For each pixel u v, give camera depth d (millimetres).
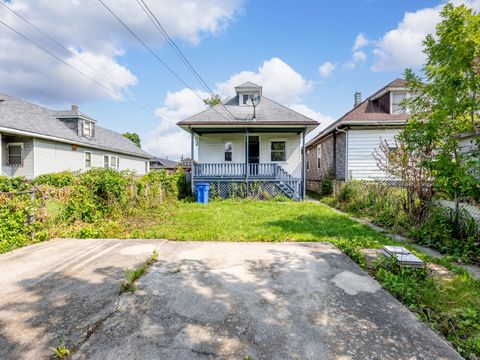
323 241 4879
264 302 2553
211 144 14336
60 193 5586
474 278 3176
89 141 17250
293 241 4879
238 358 1771
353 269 3447
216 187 12508
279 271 3373
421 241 4914
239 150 14344
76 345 1903
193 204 10406
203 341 1951
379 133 12242
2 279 3090
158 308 2434
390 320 2250
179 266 3553
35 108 15711
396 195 6777
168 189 11211
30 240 4727
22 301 2555
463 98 4297
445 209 5199
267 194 12227
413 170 5941
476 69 4082
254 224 6316
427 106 5316
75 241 4855
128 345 1903
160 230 5723
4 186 5133
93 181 6520
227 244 4656
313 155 20625
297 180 12461
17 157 12898
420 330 2115
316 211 8430
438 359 1781
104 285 2928
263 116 12969
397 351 1855
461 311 2367
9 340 1957
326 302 2559
